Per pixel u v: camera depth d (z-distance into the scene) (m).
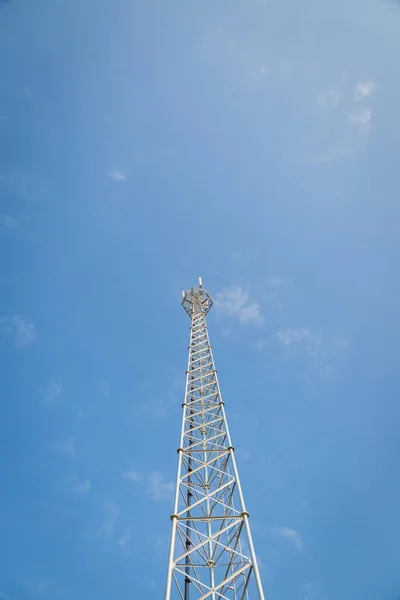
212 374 37.91
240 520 24.08
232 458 28.30
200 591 23.55
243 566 22.42
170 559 22.00
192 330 45.31
